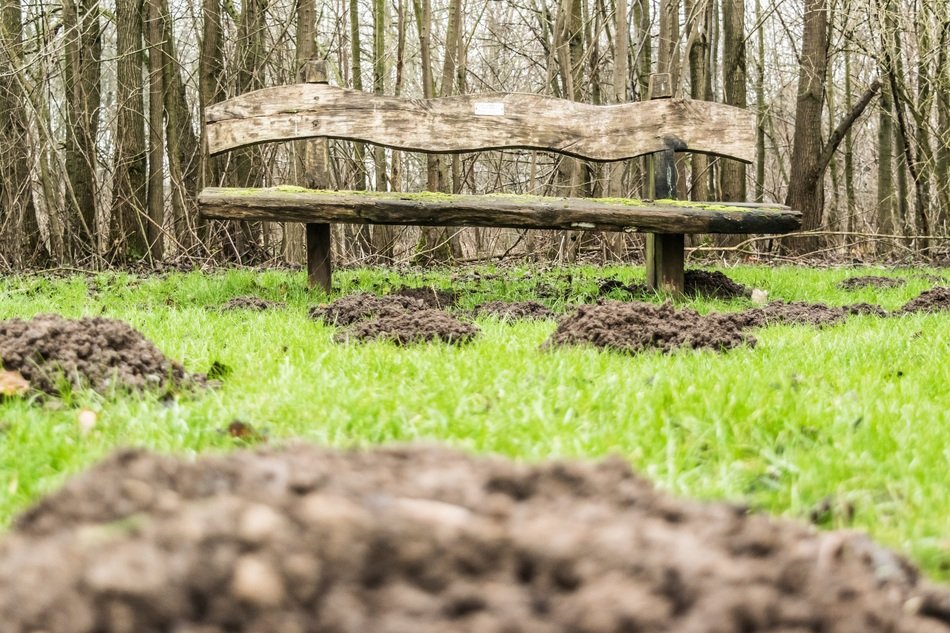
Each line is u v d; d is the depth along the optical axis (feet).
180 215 48.06
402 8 49.80
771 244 54.29
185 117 51.65
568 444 9.73
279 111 27.66
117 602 4.24
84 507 5.56
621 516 5.35
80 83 41.04
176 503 5.35
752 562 5.14
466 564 4.48
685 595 4.52
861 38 55.88
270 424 10.62
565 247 44.88
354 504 4.97
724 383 12.06
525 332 18.74
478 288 28.32
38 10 46.47
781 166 79.10
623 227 26.27
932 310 23.99
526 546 4.61
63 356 12.20
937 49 51.57
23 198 40.09
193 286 26.96
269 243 51.03
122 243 41.29
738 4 52.95
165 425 10.52
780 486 8.83
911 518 8.23
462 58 51.29
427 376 13.06
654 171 29.78
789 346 17.02
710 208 27.25
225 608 4.17
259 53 49.08
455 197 26.81
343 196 25.58
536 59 66.74
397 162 50.55
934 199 70.13
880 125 69.72
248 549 4.52
